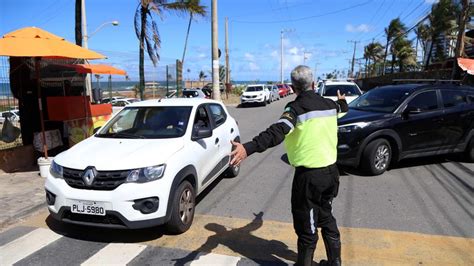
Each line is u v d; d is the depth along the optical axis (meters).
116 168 4.25
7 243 4.50
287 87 47.53
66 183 4.40
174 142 4.97
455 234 4.55
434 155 8.05
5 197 6.13
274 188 6.52
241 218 5.15
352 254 4.06
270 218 5.14
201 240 4.48
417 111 7.19
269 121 17.12
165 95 23.31
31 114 8.63
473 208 5.44
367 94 8.45
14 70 8.30
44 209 5.68
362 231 4.65
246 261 3.96
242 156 3.05
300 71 3.35
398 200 5.77
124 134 5.40
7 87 8.28
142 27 17.55
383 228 4.74
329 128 3.36
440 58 35.09
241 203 5.77
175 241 4.46
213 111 6.45
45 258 4.12
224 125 6.65
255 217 5.18
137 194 4.18
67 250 4.30
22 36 6.57
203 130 5.29
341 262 3.82
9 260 4.09
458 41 20.03
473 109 7.96
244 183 6.84
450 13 33.72
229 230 4.75
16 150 8.12
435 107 7.63
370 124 6.96
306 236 3.46
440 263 3.86
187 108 5.71
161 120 5.51
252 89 29.42
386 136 7.11
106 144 5.00
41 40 6.57
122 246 4.36
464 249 4.17
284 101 33.84
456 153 8.34
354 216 5.14
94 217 4.29
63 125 8.84
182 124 5.38
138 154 4.53
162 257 4.09
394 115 7.18
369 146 6.98
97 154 4.61
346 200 5.78
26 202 5.89
